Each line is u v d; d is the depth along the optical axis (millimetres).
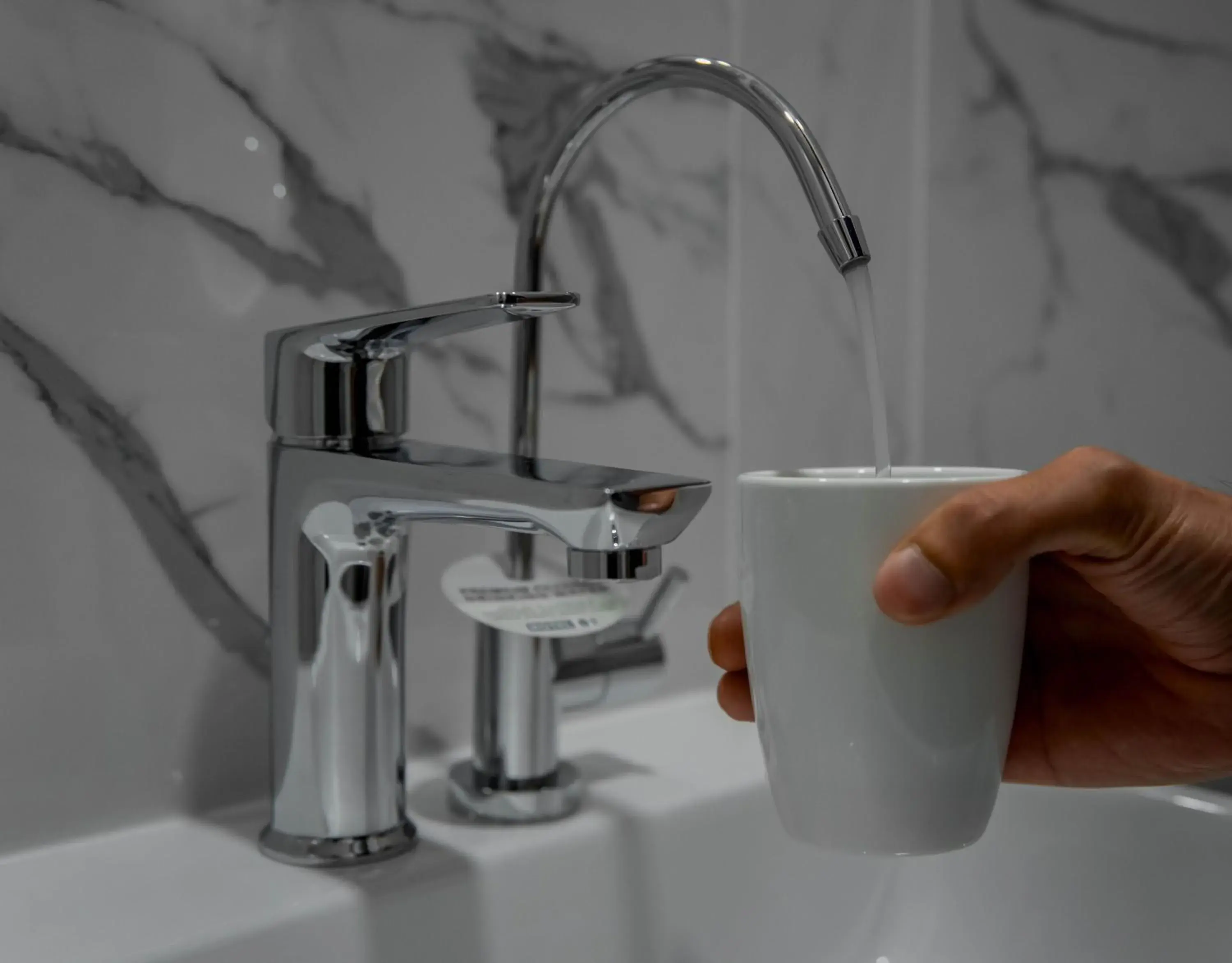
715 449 692
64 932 405
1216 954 527
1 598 463
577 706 527
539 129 605
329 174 534
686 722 663
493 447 598
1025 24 758
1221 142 690
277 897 433
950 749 312
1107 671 467
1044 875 573
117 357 484
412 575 575
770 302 714
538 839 491
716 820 546
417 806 530
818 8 721
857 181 744
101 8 472
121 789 495
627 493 352
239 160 509
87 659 484
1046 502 322
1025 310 765
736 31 684
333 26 532
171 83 490
